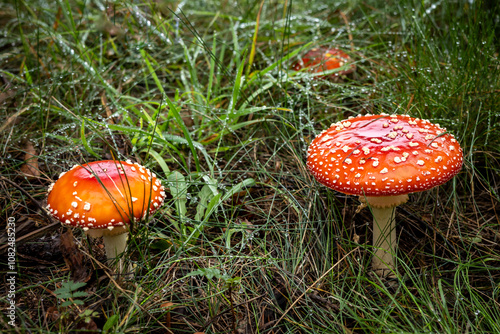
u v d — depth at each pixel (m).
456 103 0.68
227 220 0.61
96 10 0.96
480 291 0.55
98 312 0.50
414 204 0.65
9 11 1.01
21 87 0.76
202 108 0.74
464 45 0.77
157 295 0.52
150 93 0.83
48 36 0.86
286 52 0.84
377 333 0.48
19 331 0.46
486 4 0.81
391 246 0.57
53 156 0.67
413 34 0.80
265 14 1.03
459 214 0.63
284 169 0.69
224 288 0.53
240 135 0.75
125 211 0.48
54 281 0.53
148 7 0.89
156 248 0.58
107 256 0.53
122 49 0.90
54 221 0.57
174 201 0.62
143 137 0.68
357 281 0.54
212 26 0.98
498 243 0.60
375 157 0.50
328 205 0.63
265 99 0.77
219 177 0.67
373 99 0.73
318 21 0.94
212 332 0.51
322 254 0.58
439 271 0.55
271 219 0.60
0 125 0.69
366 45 0.89
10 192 0.62
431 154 0.50
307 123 0.72
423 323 0.51
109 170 0.50
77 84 0.79
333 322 0.51
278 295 0.54
